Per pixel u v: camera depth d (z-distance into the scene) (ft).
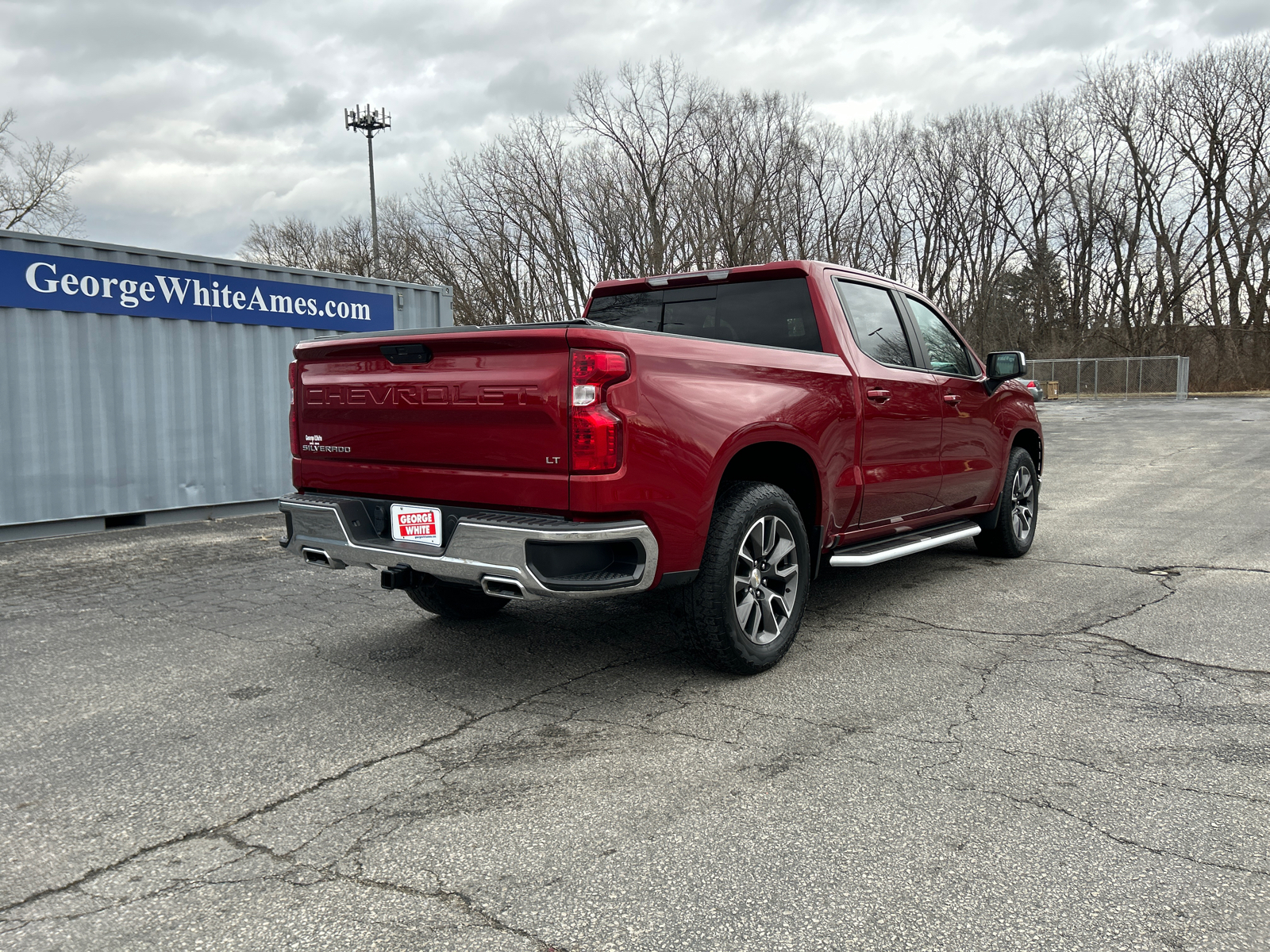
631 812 8.52
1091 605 16.33
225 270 29.45
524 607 16.93
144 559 22.44
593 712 11.24
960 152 160.25
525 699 11.80
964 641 14.12
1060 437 59.67
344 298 33.27
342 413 12.67
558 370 10.28
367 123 141.79
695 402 11.22
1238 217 142.72
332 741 10.46
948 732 10.38
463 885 7.28
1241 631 14.35
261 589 18.92
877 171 154.81
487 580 10.76
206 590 18.79
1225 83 142.20
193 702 11.88
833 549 14.64
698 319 15.92
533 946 6.44
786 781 9.15
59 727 11.01
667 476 10.78
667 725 10.76
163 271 27.81
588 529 10.12
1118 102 150.00
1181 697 11.44
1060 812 8.36
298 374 13.44
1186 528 24.52
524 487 10.65
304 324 31.96
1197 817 8.23
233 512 30.45
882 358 15.81
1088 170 156.56
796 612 13.05
